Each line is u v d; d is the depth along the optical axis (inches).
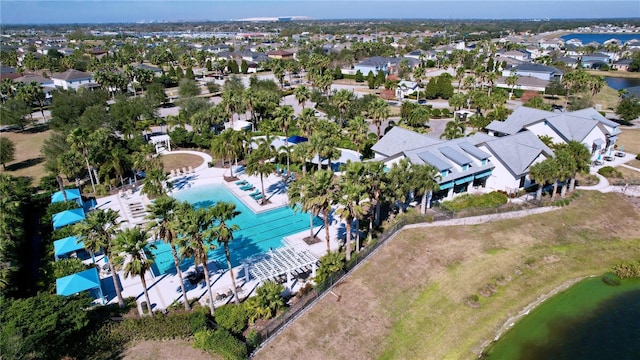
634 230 2016.5
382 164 1684.3
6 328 1149.7
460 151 2304.4
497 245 1865.2
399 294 1552.7
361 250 1761.8
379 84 5428.2
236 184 2591.0
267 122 3580.2
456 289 1598.2
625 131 3489.2
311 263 1603.1
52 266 1654.8
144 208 2279.8
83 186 2546.8
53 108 3799.2
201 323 1322.6
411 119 3565.5
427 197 2103.8
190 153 3225.9
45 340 1196.5
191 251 1338.6
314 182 1584.6
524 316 1497.3
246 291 1560.0
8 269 1512.1
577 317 1499.8
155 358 1249.4
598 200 2201.0
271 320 1393.9
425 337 1385.3
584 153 2175.2
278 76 5472.4
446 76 5251.0
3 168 2933.1
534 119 2930.6
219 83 6067.9
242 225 2082.9
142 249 1346.0
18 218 1839.3
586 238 1941.4
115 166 2439.7
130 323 1344.7
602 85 4136.3
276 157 2706.7
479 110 3912.4
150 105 3873.0
